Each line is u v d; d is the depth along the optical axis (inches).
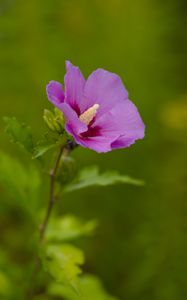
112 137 26.4
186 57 47.3
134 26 46.6
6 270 32.2
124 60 46.1
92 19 47.1
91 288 33.6
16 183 30.2
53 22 46.0
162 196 40.9
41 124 42.9
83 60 45.5
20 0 45.2
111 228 42.6
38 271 32.1
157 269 39.0
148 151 43.9
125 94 27.2
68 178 28.5
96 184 28.9
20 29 44.3
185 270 38.9
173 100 45.4
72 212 42.9
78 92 26.8
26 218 40.3
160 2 48.6
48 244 30.4
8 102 43.9
